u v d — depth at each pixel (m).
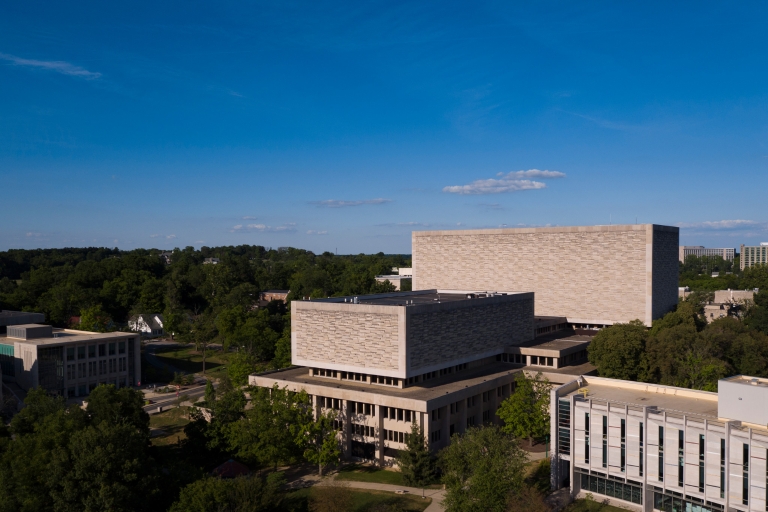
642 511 81.69
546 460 100.19
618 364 121.12
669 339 122.25
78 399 154.12
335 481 96.25
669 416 79.50
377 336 108.50
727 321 147.12
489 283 179.12
